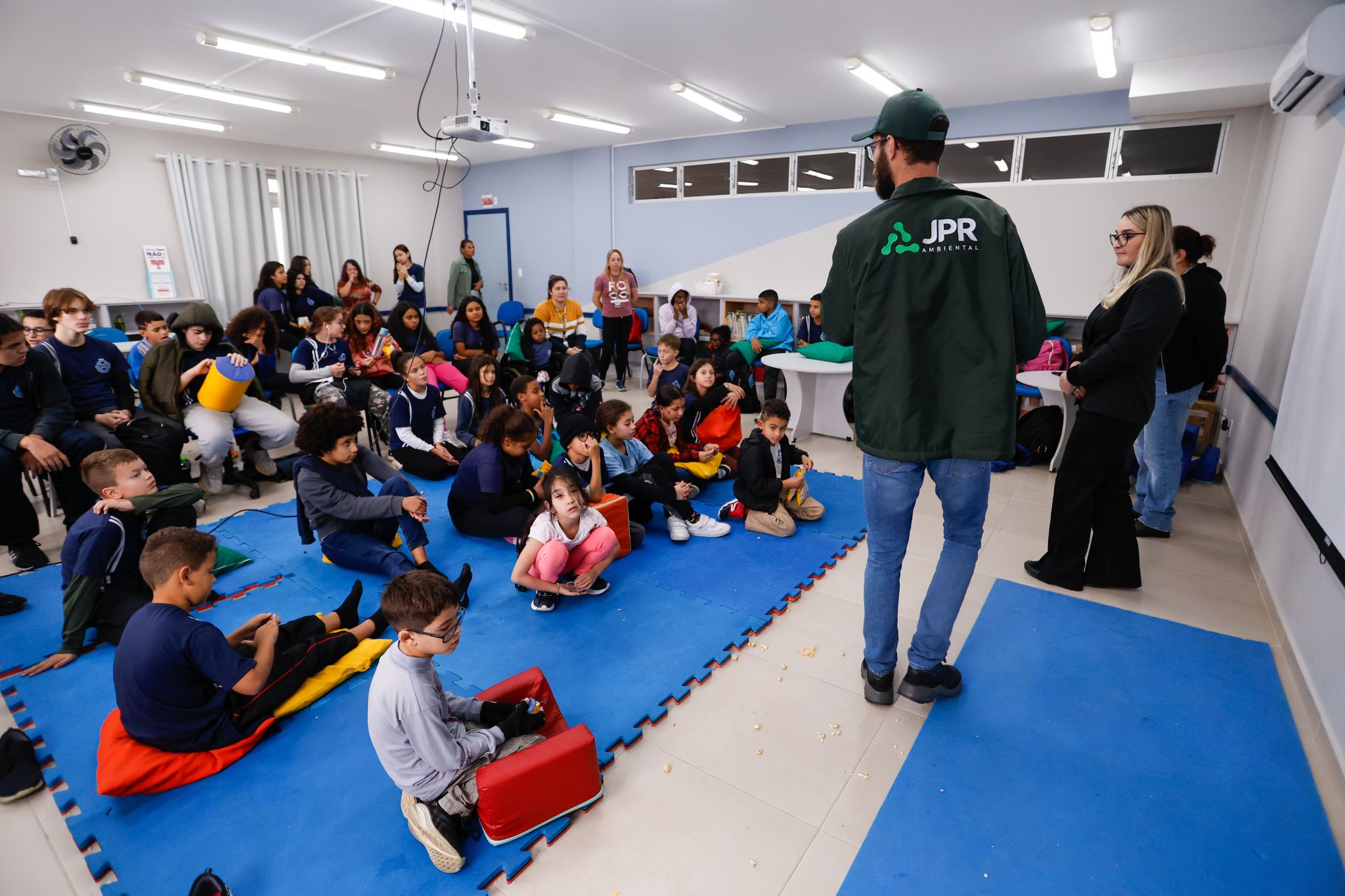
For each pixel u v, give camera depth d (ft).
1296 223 11.35
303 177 27.22
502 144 26.37
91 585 7.34
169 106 19.94
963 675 7.13
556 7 12.44
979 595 8.85
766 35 13.89
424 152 28.07
